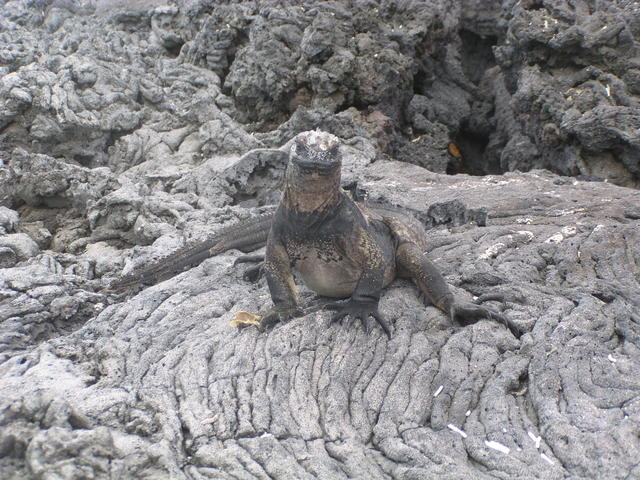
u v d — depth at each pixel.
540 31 2.54
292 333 1.59
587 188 2.10
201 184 2.28
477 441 1.43
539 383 1.50
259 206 2.28
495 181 2.21
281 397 1.50
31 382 1.50
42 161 2.17
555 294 1.67
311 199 1.55
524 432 1.44
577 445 1.40
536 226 1.89
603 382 1.49
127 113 2.49
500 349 1.57
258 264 1.78
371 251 1.61
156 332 1.62
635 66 2.46
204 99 2.51
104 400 1.47
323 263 1.62
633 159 2.37
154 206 2.06
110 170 2.30
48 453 1.40
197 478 1.39
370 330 1.60
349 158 2.39
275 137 2.51
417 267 1.67
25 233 2.06
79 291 1.78
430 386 1.51
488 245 1.82
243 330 1.61
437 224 2.04
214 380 1.52
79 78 2.48
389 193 2.14
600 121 2.37
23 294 1.75
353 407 1.49
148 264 1.83
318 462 1.41
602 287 1.68
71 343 1.61
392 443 1.43
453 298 1.64
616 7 2.55
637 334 1.58
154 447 1.42
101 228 2.06
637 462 1.38
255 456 1.41
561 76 2.55
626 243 1.80
